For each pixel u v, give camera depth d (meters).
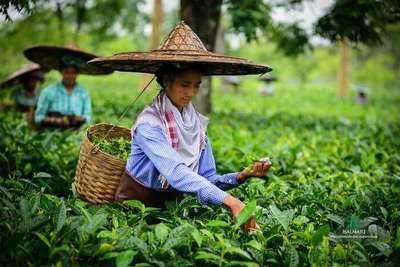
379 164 6.02
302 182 4.94
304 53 11.54
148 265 2.81
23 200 3.15
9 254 2.92
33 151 5.22
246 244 3.02
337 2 7.90
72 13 16.88
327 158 6.28
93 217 3.05
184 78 3.36
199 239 2.94
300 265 3.05
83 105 7.19
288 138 8.34
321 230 2.97
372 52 44.31
